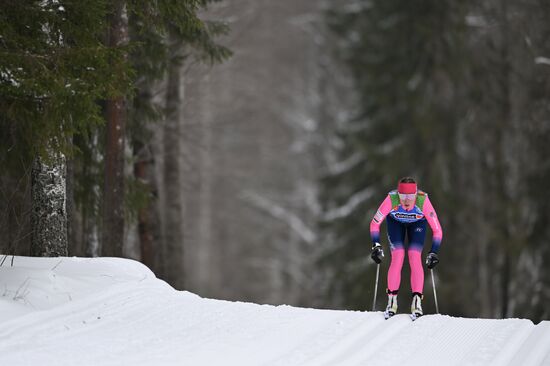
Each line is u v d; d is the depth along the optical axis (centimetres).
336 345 2264
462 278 7638
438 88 8194
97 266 2972
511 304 7081
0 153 3259
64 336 2262
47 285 2622
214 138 11375
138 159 5119
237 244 15025
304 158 16112
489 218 7844
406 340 2330
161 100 5888
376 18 9206
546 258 6725
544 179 6794
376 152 8469
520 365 2061
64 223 3089
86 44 2656
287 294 14612
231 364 2061
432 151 8125
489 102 7769
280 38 16850
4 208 3500
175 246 5809
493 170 7744
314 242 13775
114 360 2064
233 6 6988
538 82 6669
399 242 2747
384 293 7569
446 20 8000
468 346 2262
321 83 15688
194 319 2534
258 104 14550
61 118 2573
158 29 3475
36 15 2556
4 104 2650
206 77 6462
